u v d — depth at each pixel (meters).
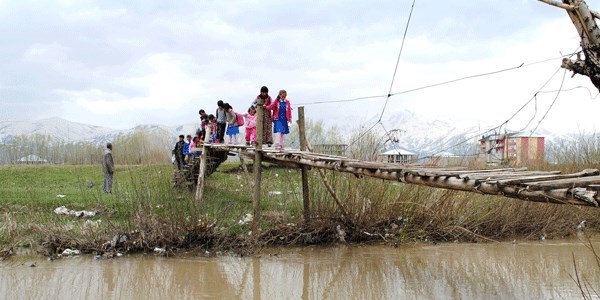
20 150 37.59
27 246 12.88
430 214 15.77
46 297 9.55
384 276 11.52
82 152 37.72
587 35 9.05
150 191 13.95
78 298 9.52
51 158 37.50
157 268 11.76
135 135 31.72
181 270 11.68
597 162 19.17
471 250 14.41
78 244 12.91
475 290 10.37
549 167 18.19
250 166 26.20
